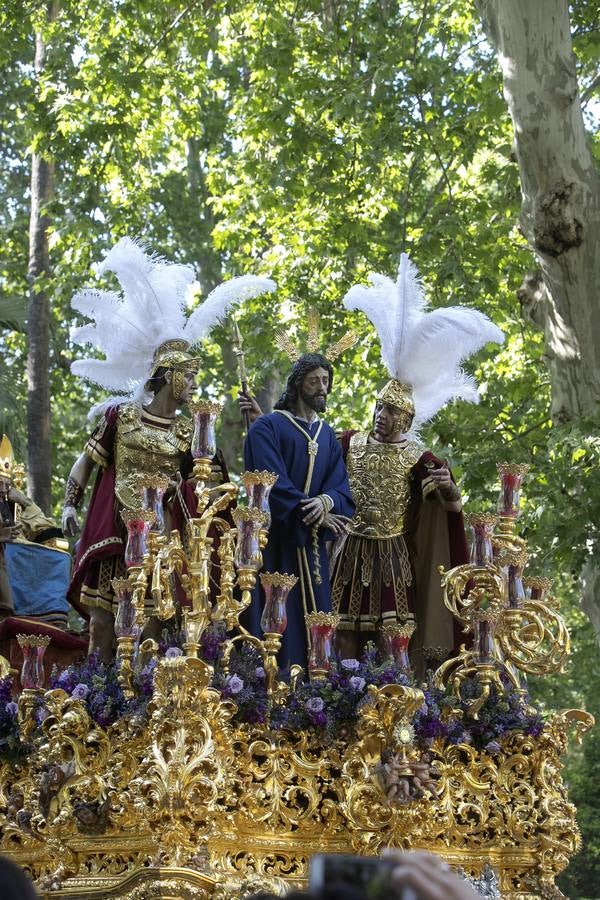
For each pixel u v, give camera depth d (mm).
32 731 9227
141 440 10359
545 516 16844
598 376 17188
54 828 8656
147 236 27812
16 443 20438
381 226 23938
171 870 7938
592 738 32125
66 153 22750
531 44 16797
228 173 25516
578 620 27906
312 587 9961
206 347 27688
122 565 10391
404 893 3361
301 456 10266
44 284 23797
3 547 11445
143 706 8492
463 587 9469
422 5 24047
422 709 9078
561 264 17047
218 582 10312
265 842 8570
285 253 23234
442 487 10695
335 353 10766
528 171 17062
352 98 21578
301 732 8836
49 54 22828
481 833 9422
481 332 10695
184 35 22797
